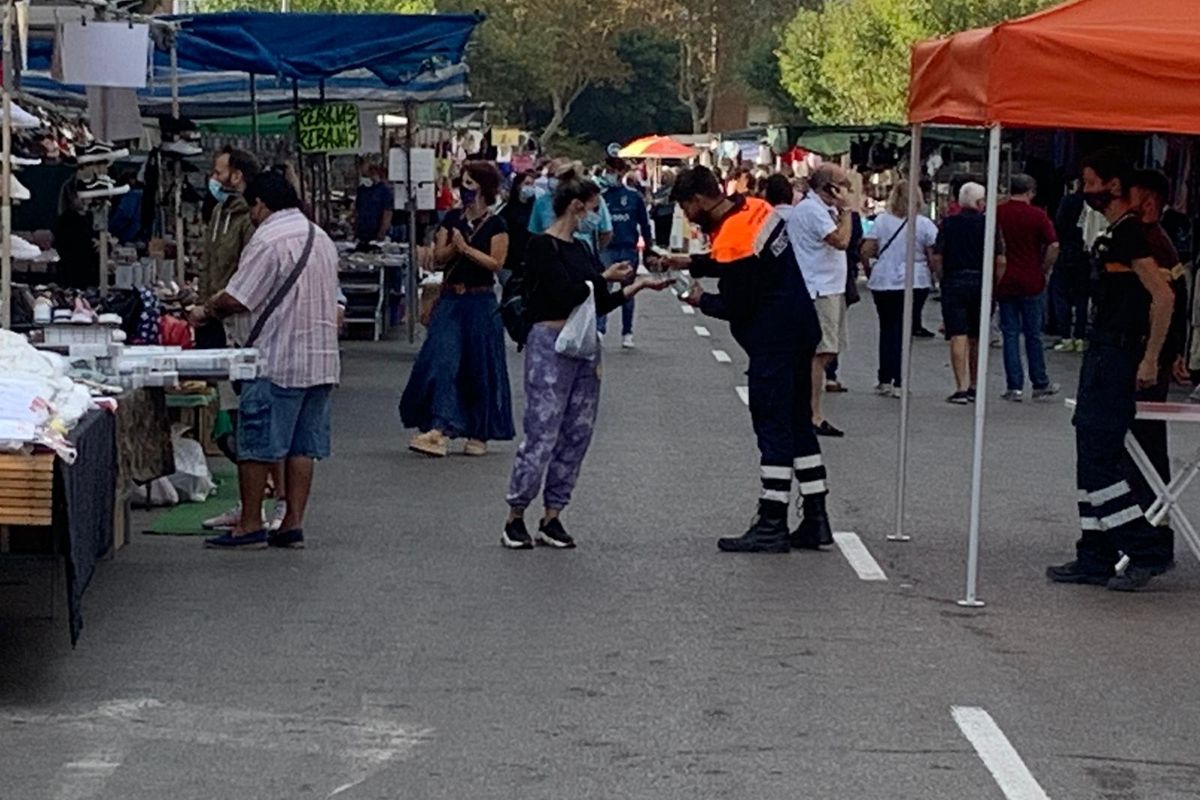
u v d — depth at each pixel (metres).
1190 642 9.89
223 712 8.30
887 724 8.22
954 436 18.33
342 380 22.06
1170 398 22.12
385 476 15.27
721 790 7.25
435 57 20.48
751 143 63.25
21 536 8.69
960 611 10.56
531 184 27.50
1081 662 9.41
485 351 16.34
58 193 14.67
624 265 12.11
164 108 21.50
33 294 12.73
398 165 26.98
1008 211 21.17
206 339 13.89
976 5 53.84
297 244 11.74
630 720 8.23
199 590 10.85
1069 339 27.98
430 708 8.40
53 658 9.22
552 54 91.25
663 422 18.89
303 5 63.56
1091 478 11.25
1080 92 10.14
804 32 75.56
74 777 7.34
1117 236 11.11
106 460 9.74
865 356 26.92
